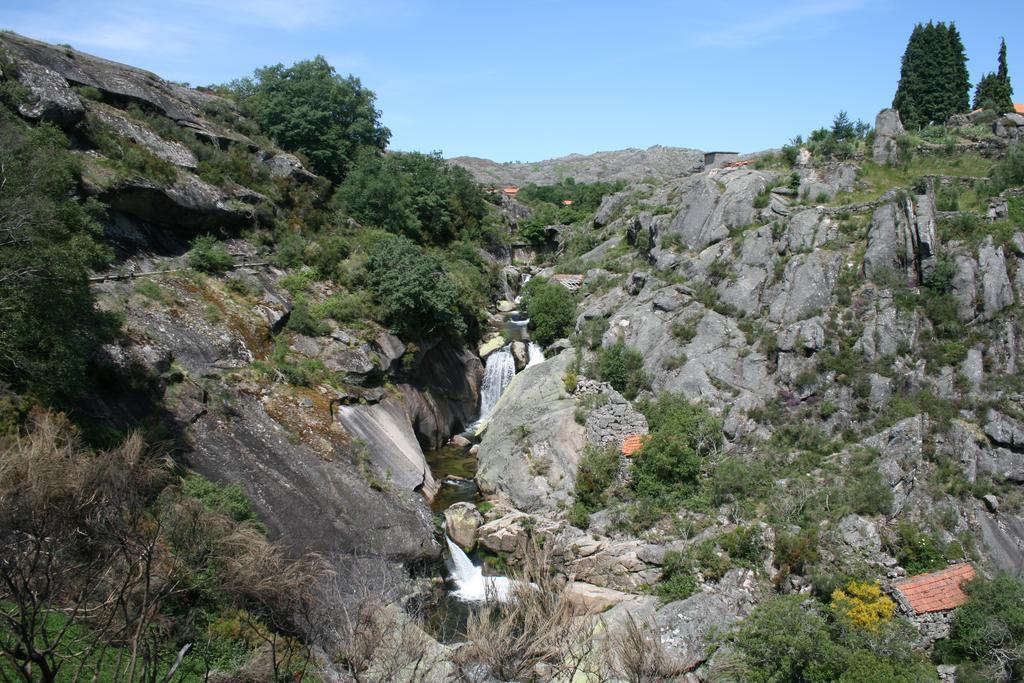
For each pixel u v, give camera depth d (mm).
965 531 26797
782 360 34875
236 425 29000
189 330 31594
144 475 17562
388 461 33125
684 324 38812
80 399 24266
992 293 33344
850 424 32562
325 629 18234
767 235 40219
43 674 12906
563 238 76312
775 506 28188
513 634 18062
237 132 48594
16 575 13586
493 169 178375
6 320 20859
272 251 41969
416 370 42000
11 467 13984
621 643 19016
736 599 24906
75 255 23375
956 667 20859
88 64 40562
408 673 17328
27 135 28703
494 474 35031
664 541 27609
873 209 38594
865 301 35281
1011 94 60094
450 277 47562
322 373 35094
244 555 17750
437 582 28172
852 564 25281
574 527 29859
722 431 33000
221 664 16781
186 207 37250
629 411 33531
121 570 14984
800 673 20000
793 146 48031
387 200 52312
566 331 47094
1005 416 30547
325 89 54938
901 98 60344
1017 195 37344
